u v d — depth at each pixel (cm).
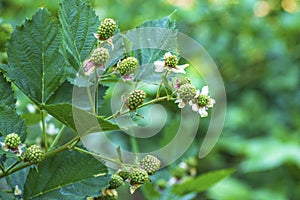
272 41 265
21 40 73
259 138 250
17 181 77
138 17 192
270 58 276
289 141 232
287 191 239
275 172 245
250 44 264
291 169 241
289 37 280
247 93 264
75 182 73
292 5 282
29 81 74
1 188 77
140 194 124
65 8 73
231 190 207
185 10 221
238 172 250
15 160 77
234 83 265
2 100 74
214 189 205
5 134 72
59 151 72
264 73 272
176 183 94
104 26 72
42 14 73
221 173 90
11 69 73
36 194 73
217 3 246
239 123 251
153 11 201
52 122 87
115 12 181
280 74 272
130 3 194
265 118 258
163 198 94
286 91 272
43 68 74
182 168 94
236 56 254
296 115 266
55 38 74
